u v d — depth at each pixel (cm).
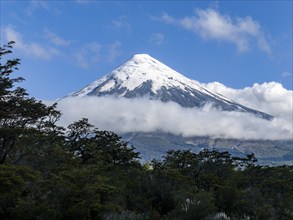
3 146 2962
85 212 2088
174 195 2847
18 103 3262
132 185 3078
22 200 2086
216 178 4084
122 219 2288
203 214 2530
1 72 3017
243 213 2959
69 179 2292
